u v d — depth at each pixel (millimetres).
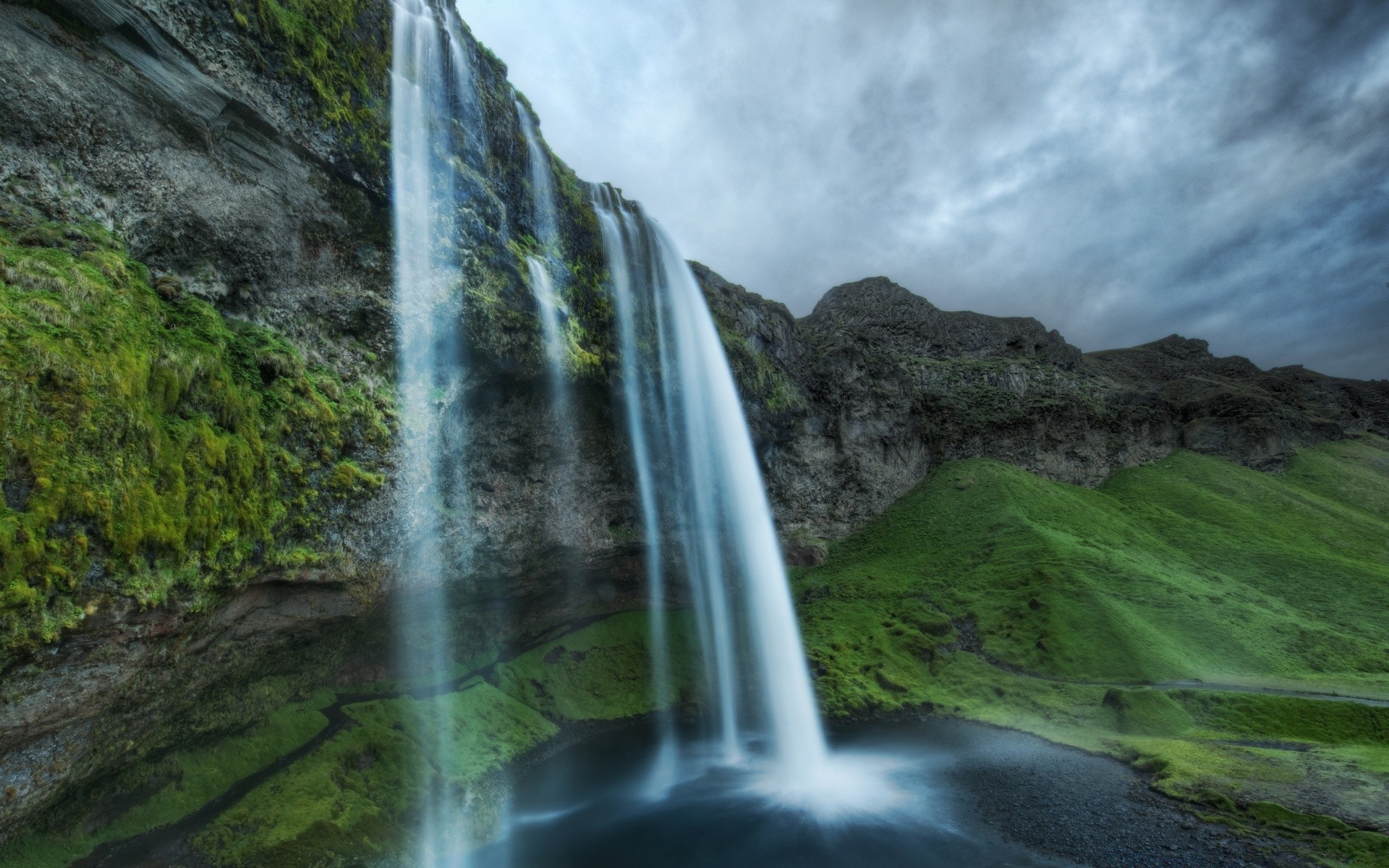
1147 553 73625
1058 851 27062
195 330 22391
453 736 33938
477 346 33219
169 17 22391
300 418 25359
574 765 36531
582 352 40656
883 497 88062
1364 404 168000
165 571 19188
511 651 44938
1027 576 63188
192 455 20484
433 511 32688
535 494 40812
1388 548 82312
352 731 30016
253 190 25578
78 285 18266
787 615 63125
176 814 22969
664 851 27625
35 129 19688
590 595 51500
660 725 43469
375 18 30062
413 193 31062
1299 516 91000
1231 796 30766
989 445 98625
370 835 24828
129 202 22000
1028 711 45188
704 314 59531
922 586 67750
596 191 48312
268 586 24875
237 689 26891
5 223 18359
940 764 37531
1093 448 104438
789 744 41375
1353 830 26656
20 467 15828
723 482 60000
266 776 26250
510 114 38312
